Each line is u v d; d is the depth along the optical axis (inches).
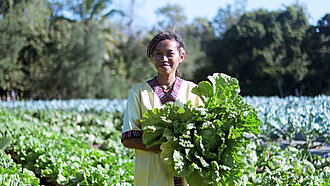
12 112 651.5
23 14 1300.4
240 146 99.0
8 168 214.1
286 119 277.3
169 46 107.1
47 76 1266.0
